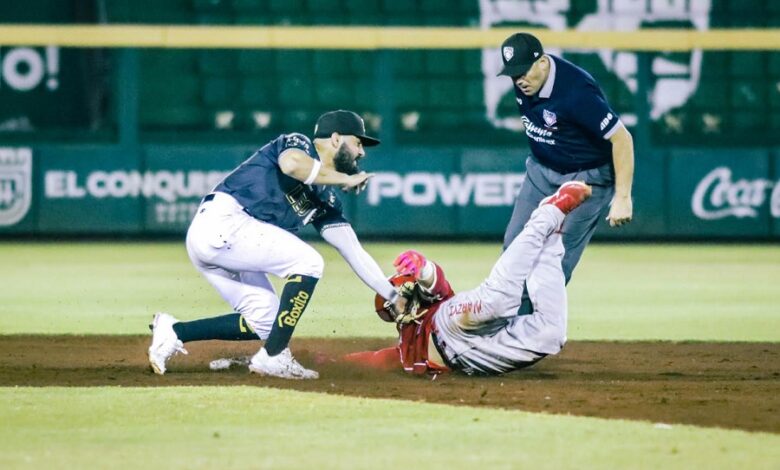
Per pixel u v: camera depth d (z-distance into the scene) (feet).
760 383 66.59
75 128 193.16
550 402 59.00
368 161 183.11
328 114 66.64
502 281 64.39
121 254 160.97
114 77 193.06
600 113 69.67
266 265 65.46
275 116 197.57
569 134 71.36
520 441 49.67
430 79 198.49
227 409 56.65
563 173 73.00
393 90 183.21
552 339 66.33
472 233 183.83
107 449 48.16
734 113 200.23
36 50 192.03
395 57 197.98
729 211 184.44
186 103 196.75
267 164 65.67
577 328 96.02
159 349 66.80
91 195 180.45
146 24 196.13
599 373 70.85
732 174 184.24
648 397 60.75
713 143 197.16
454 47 181.88
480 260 153.17
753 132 200.23
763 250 173.47
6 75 191.52
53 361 74.28
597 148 71.72
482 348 66.69
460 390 62.54
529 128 73.00
